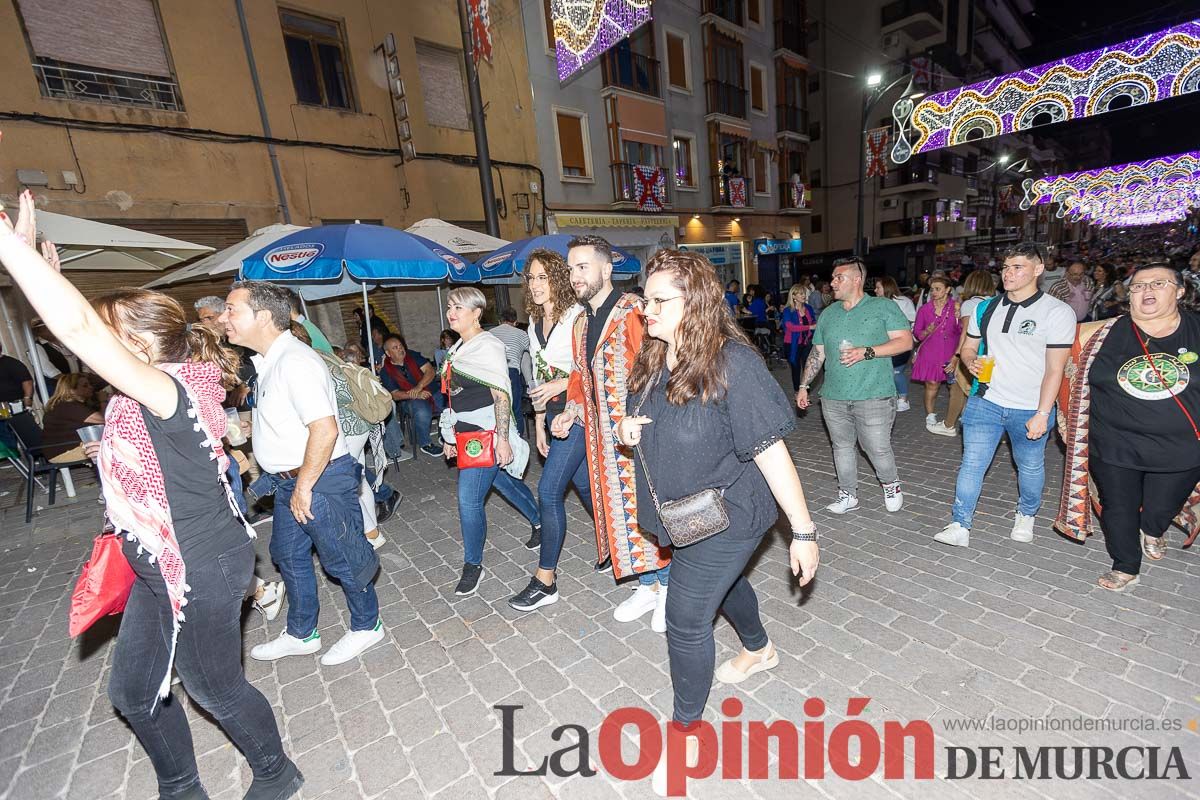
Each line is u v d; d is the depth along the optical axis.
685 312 1.61
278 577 3.68
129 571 1.64
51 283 1.20
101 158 7.78
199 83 8.62
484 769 2.08
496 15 12.71
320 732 2.31
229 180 8.96
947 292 6.06
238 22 8.97
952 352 5.99
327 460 2.29
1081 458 3.02
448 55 11.87
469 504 3.23
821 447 6.04
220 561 1.64
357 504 2.65
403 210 11.16
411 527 4.48
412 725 2.32
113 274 8.01
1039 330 3.04
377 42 10.66
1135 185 16.28
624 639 2.81
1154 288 2.48
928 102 7.29
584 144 15.05
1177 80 5.62
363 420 3.66
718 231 19.55
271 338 2.35
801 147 22.80
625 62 15.77
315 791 2.02
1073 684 2.26
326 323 10.27
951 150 32.47
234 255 5.82
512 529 4.32
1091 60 5.95
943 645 2.56
